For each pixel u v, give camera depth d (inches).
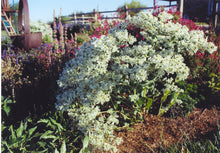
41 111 140.4
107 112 118.6
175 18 238.5
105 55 104.7
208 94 153.6
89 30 490.3
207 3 538.9
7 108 133.9
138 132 119.7
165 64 101.6
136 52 109.6
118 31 113.5
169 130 120.6
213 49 108.3
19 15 360.5
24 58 238.4
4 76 166.9
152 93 129.1
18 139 95.0
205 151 97.0
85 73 107.9
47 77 178.1
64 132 107.3
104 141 105.5
